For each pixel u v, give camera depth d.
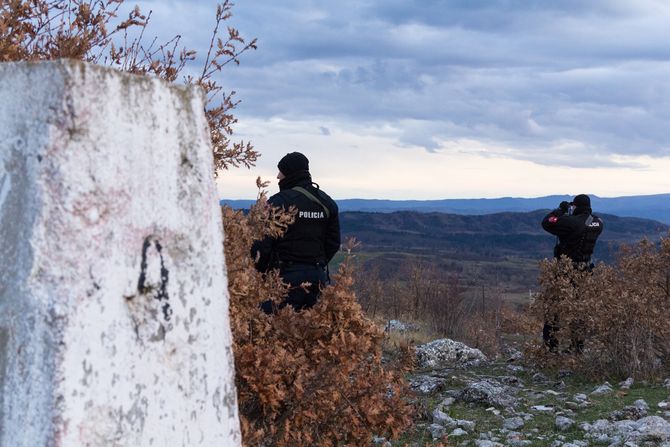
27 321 1.68
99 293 1.77
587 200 9.98
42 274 1.69
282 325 4.02
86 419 1.72
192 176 2.08
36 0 3.57
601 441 5.91
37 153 1.71
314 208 5.73
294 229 5.70
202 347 2.08
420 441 5.92
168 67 4.10
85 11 3.61
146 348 1.89
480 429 6.39
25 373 1.68
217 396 2.13
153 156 1.94
